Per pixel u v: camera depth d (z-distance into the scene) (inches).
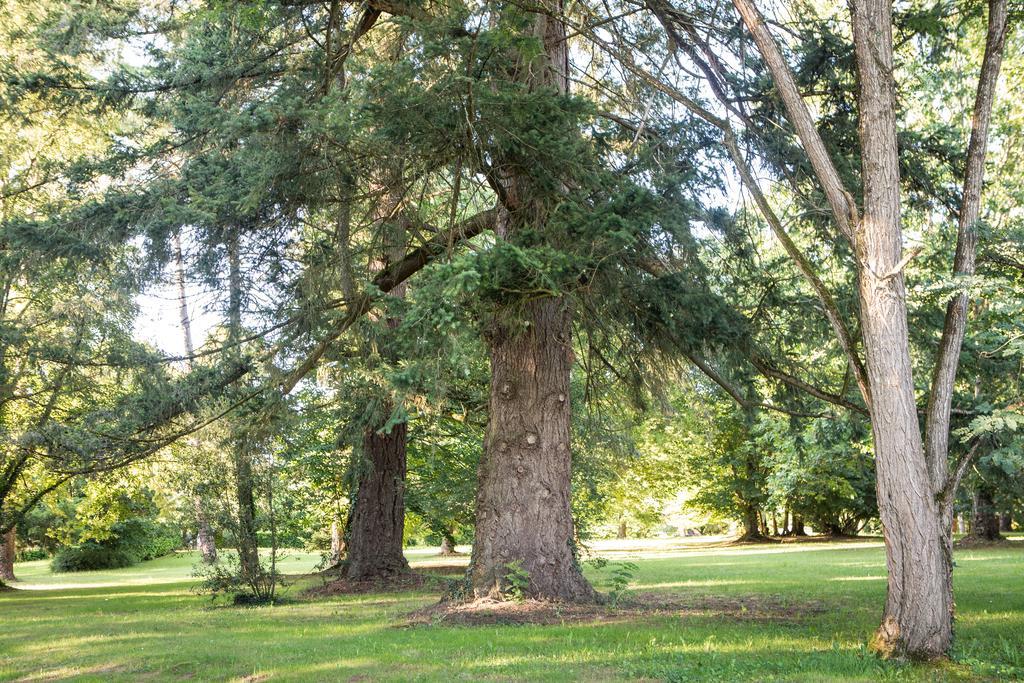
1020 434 356.2
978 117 368.8
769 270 483.2
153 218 448.5
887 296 338.3
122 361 538.3
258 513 666.8
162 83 522.6
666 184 415.5
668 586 693.9
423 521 1018.7
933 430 347.3
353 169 411.2
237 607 642.8
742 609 496.1
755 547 1459.2
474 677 299.6
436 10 425.7
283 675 315.3
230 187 437.1
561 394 505.0
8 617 621.6
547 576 486.3
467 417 764.6
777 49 358.9
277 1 407.8
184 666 346.9
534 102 377.7
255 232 465.4
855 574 762.8
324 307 485.1
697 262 426.9
